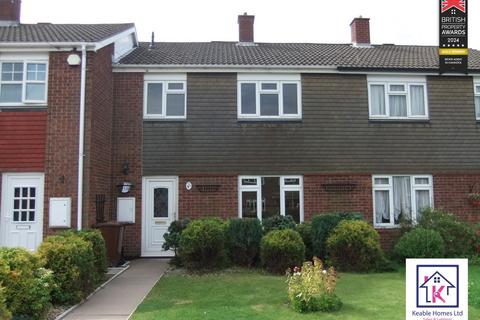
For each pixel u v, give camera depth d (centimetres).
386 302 857
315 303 788
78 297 852
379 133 1578
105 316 775
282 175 1529
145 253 1484
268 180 1527
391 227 1545
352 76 1598
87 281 914
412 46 2003
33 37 1371
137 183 1505
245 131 1539
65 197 1276
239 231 1238
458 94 1633
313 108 1567
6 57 1328
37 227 1288
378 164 1561
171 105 1547
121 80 1542
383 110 1598
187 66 1536
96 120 1358
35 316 715
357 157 1557
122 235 1382
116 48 1578
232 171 1518
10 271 679
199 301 871
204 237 1171
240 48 1858
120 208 1494
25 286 692
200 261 1194
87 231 1096
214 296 913
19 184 1300
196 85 1552
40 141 1303
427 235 1299
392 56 1778
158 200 1509
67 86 1314
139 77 1545
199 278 1106
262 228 1271
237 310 796
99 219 1376
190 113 1538
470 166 1597
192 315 761
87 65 1327
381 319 738
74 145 1295
